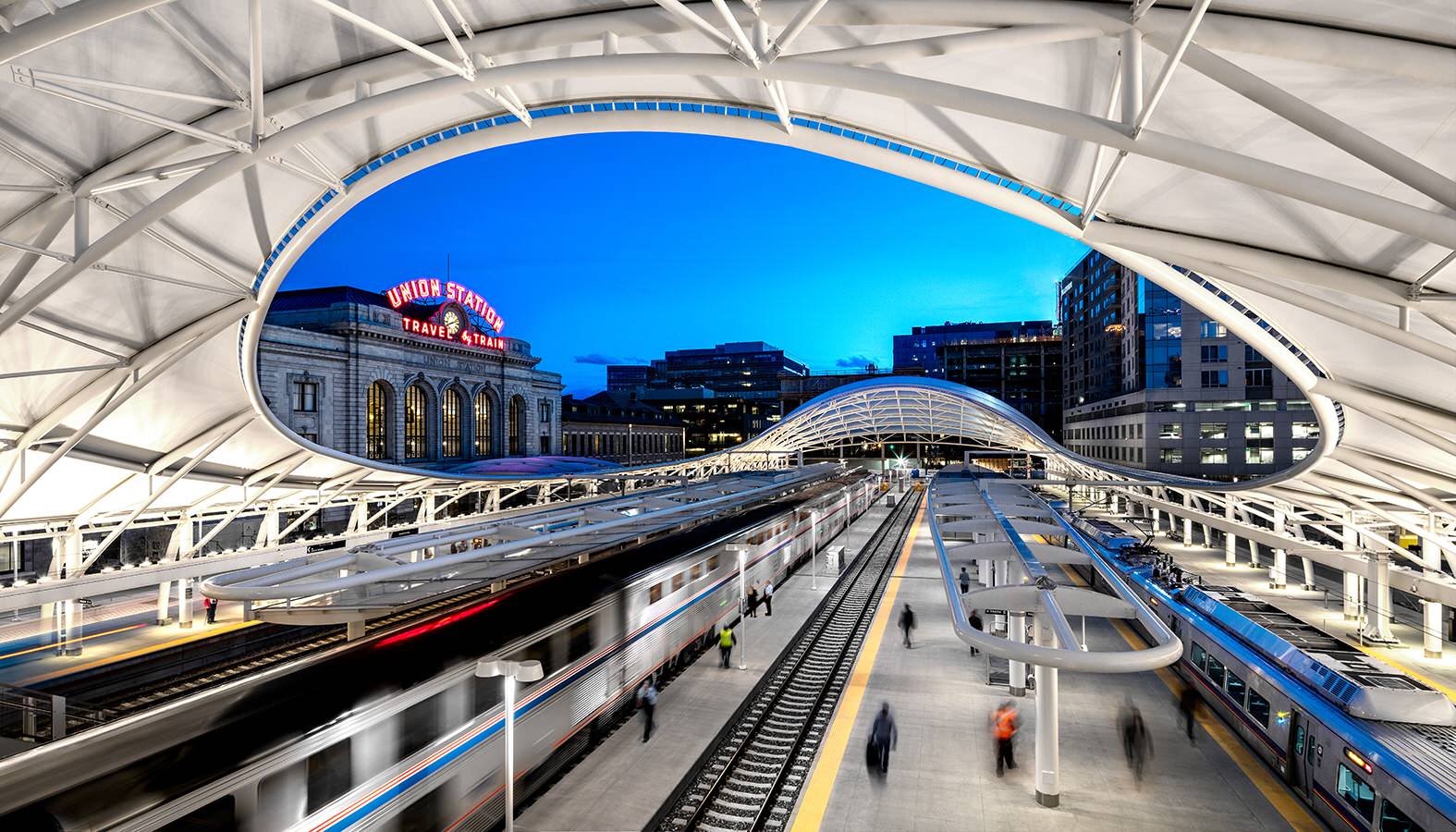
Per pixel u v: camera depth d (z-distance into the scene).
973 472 66.69
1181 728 16.05
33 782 6.56
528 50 11.71
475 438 72.56
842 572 33.84
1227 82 7.84
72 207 12.88
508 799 10.57
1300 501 29.67
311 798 8.30
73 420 20.64
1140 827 11.90
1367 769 10.87
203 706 8.19
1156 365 69.44
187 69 11.86
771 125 12.64
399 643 10.68
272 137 10.41
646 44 11.96
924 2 8.76
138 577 24.33
